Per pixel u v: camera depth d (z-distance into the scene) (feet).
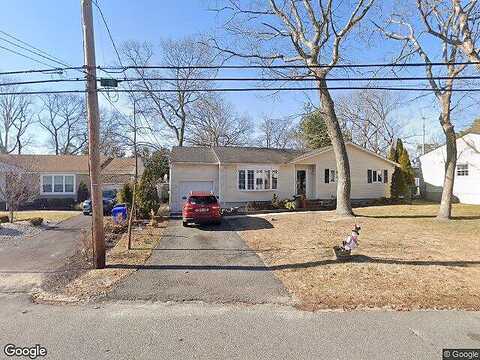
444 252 34.45
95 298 22.25
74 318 18.88
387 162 96.68
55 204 100.83
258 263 31.45
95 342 15.90
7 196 62.80
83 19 28.68
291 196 85.76
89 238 38.01
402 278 25.99
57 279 26.63
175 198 78.95
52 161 112.57
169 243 41.60
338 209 64.64
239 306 20.79
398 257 32.35
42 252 38.27
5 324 18.06
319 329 17.37
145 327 17.65
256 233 48.70
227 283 25.39
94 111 29.22
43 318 18.88
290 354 14.74
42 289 24.22
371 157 95.04
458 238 42.11
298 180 89.04
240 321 18.44
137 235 47.47
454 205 83.51
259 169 82.99
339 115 141.49
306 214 69.46
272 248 38.04
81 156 119.44
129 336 16.55
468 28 44.16
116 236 46.80
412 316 19.08
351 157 92.38
